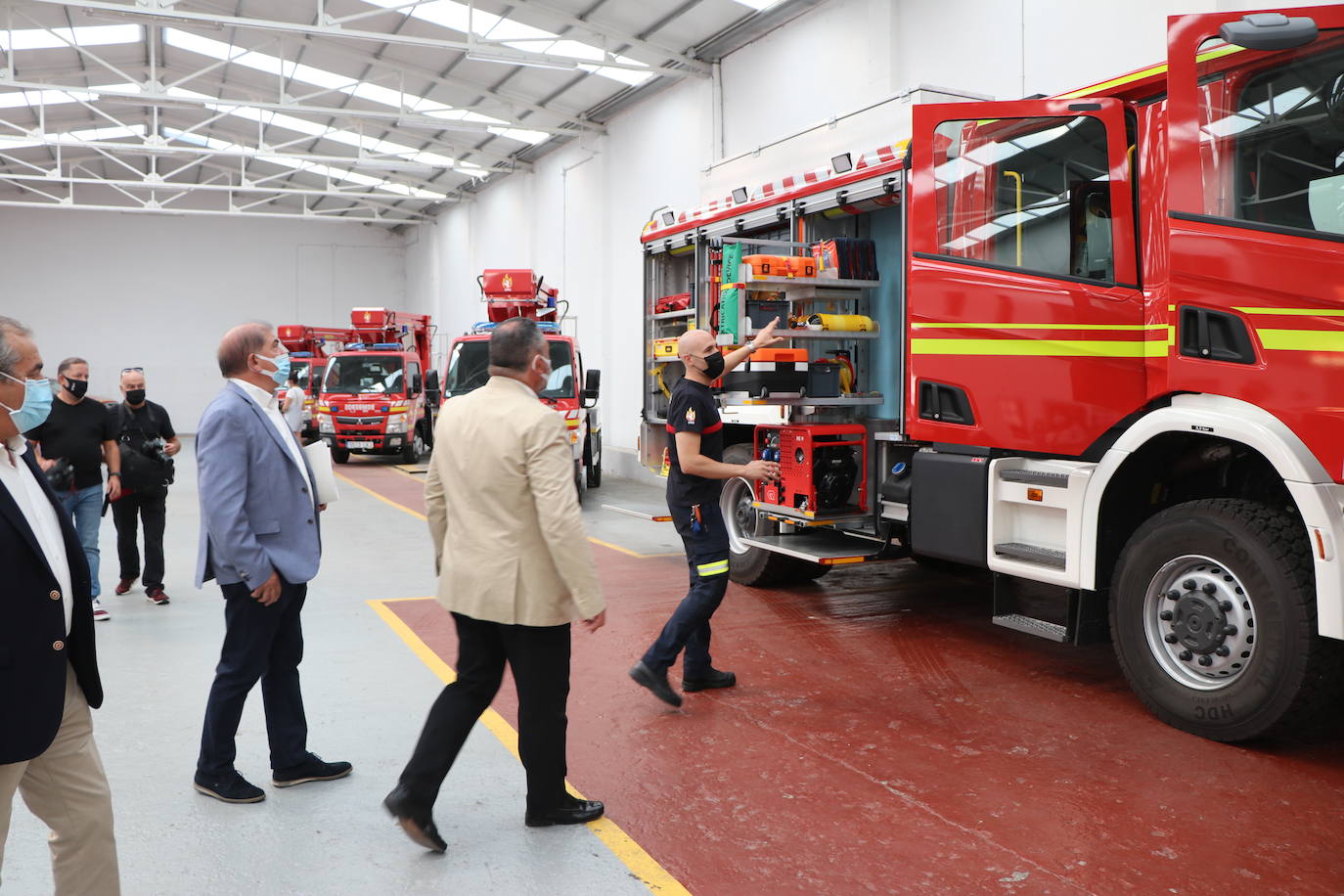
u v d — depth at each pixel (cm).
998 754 416
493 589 324
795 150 706
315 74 1853
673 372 858
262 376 368
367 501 1333
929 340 544
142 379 699
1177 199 426
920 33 1037
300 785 385
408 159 2267
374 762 409
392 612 681
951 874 313
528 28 1441
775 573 736
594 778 393
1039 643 593
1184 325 426
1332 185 383
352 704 482
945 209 536
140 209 2416
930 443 578
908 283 566
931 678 523
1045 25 883
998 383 512
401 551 941
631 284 1686
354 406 1902
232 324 3073
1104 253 480
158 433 714
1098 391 477
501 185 2344
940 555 545
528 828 349
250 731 447
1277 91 395
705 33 1325
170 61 1905
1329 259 380
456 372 1449
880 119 620
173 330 3028
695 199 1477
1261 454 428
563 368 1389
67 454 641
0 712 228
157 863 322
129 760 411
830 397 658
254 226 3083
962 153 529
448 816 359
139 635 615
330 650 583
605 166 1766
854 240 658
